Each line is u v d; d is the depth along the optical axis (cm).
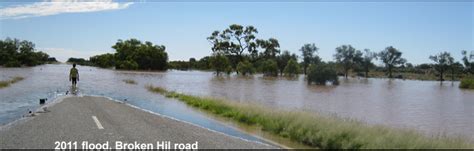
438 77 14325
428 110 2559
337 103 2800
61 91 2784
